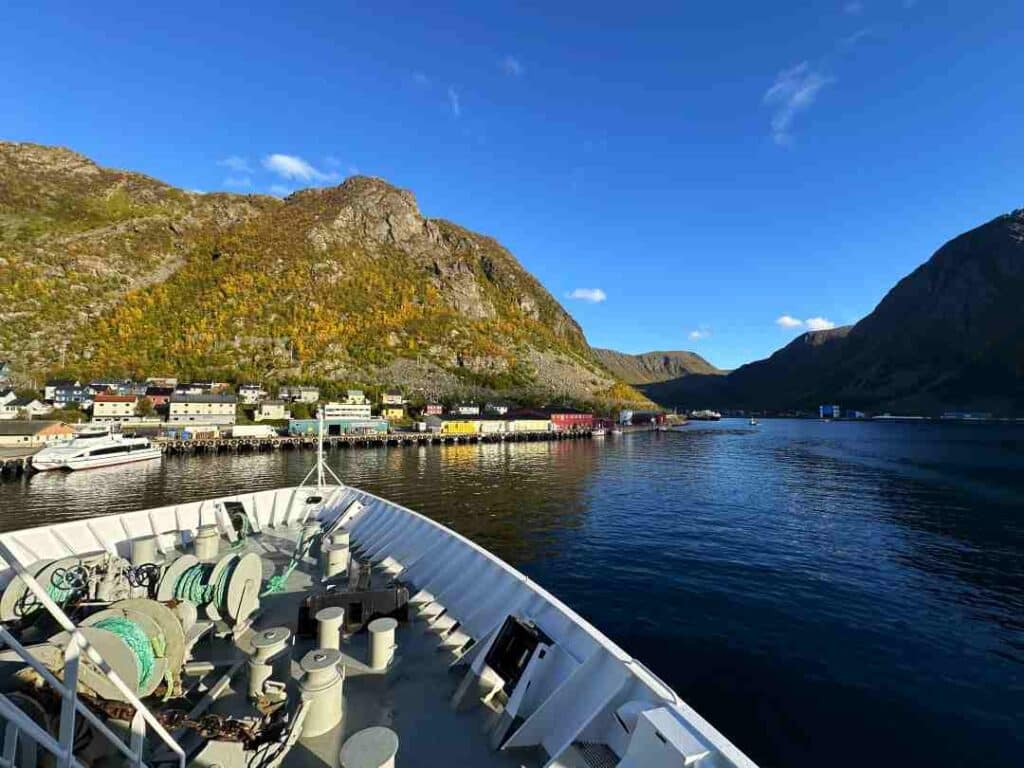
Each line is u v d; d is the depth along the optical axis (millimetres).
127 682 4328
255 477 52562
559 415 129875
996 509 36750
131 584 6836
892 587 21125
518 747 4867
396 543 10516
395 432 104625
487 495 43656
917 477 52375
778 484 48875
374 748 3902
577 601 19516
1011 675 14305
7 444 62938
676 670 14547
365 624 7172
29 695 3723
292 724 4672
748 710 12719
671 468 62438
